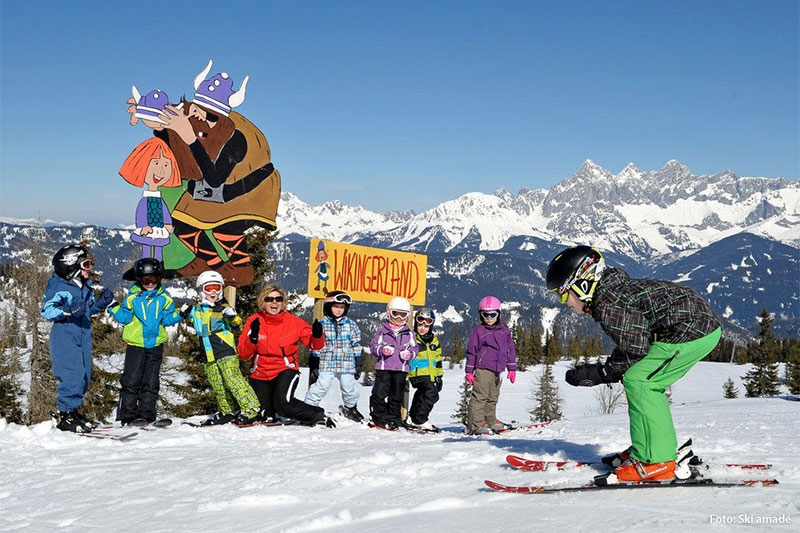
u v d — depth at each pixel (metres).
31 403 22.44
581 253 3.91
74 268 7.48
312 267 10.62
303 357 52.66
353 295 11.25
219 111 10.70
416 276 12.23
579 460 4.73
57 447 6.75
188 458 5.94
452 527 3.02
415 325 10.23
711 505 3.04
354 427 8.75
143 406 8.31
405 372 9.90
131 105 9.93
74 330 7.65
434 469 4.60
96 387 22.27
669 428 3.62
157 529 3.57
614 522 2.84
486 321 9.52
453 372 97.81
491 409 9.61
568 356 123.94
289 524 3.43
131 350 8.29
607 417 10.63
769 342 70.31
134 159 9.92
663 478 3.54
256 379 8.76
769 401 13.73
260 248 22.72
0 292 22.58
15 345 22.86
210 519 3.67
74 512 4.15
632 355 3.83
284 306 8.78
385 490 4.02
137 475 5.21
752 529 2.59
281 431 7.98
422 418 10.11
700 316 3.66
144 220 10.00
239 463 5.45
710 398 74.62
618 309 3.77
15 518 4.11
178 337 22.39
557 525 2.87
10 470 5.64
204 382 22.33
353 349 9.44
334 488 4.17
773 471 3.60
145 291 8.34
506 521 3.02
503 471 4.35
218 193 10.66
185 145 10.34
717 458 4.55
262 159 11.16
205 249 10.52
